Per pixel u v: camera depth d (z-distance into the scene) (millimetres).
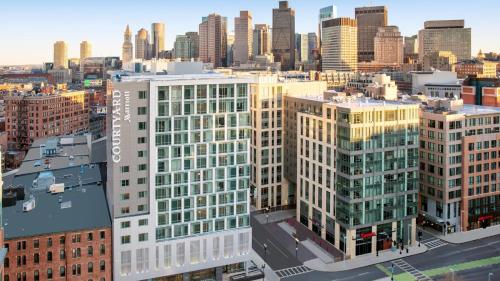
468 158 182750
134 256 138875
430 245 173625
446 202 180875
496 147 187875
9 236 127688
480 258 161875
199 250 144750
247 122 147875
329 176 171500
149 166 138625
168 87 138625
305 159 186125
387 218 167500
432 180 186000
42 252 130625
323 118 172875
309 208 185625
